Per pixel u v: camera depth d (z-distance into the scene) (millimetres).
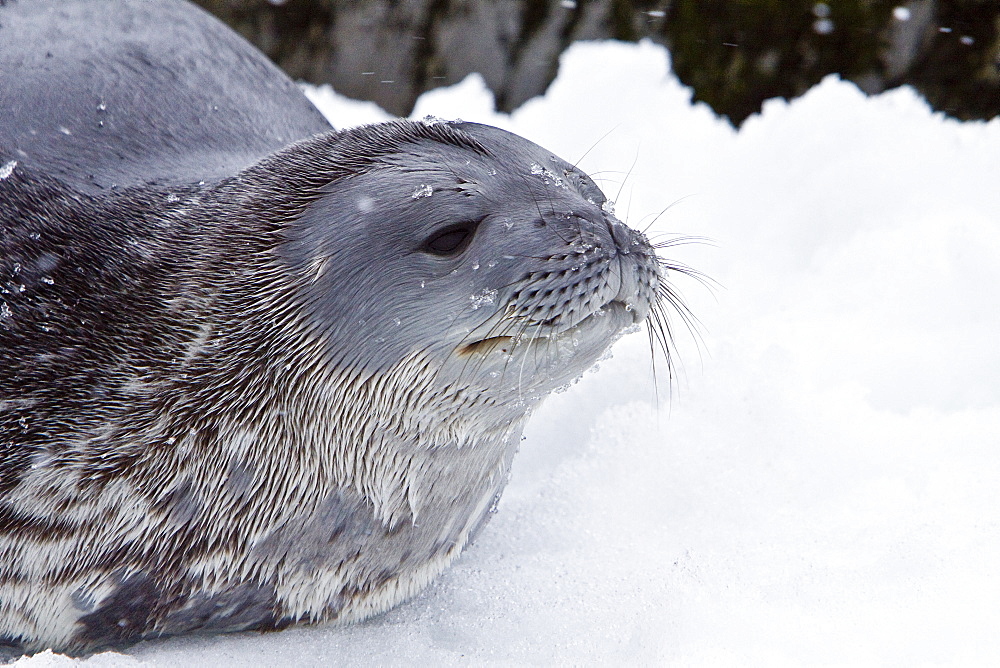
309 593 14703
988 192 24922
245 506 14000
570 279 13055
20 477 13797
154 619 14461
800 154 26453
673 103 28766
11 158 15258
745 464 18266
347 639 14820
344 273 13477
